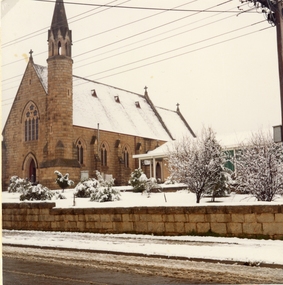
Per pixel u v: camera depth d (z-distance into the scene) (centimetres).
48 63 5288
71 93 5266
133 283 750
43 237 1529
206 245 1159
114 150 5734
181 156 2247
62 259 1064
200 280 763
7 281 793
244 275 796
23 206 1828
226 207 1280
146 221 1446
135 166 6088
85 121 5469
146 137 6325
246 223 1243
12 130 5634
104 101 6303
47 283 765
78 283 760
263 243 1145
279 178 1817
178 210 1372
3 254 1190
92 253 1159
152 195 2844
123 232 1500
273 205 1199
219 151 2206
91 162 5372
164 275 818
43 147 5203
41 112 5322
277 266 875
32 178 5412
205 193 2227
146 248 1154
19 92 5622
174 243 1231
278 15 1611
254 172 1866
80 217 1630
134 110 6806
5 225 1888
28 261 1053
